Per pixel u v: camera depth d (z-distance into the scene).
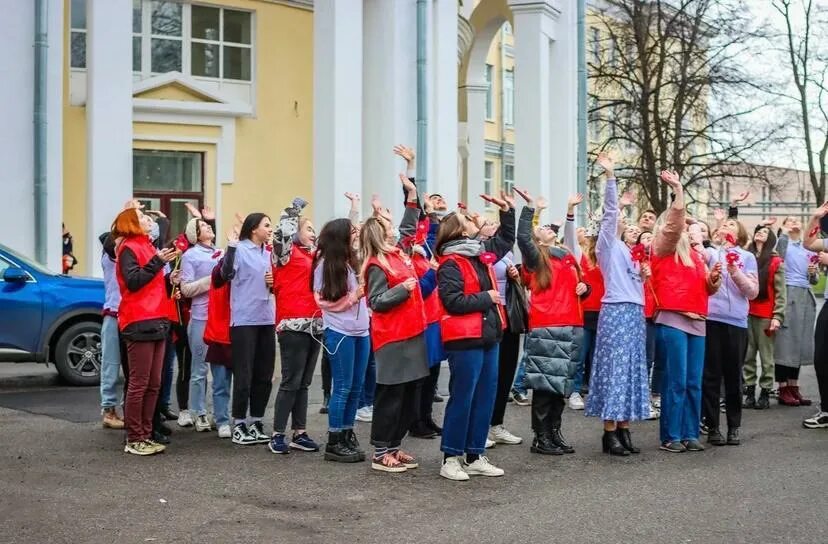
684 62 31.94
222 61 24.20
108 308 10.12
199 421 10.15
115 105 15.66
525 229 9.28
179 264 10.16
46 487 7.74
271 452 9.16
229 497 7.57
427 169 19.88
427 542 6.47
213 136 23.75
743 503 7.57
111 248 9.82
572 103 24.77
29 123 14.74
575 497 7.71
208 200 23.78
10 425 10.30
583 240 12.27
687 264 9.43
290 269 9.02
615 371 9.20
